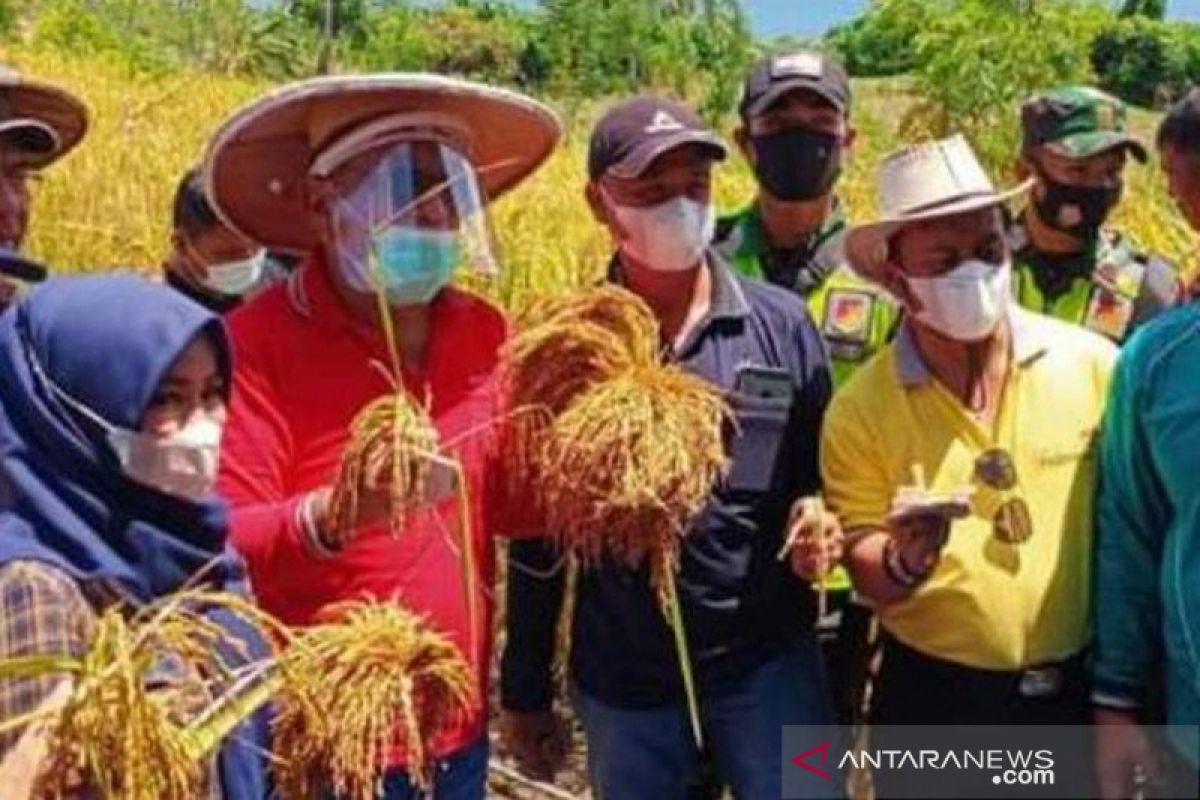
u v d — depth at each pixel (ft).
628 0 98.89
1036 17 44.62
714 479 11.18
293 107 11.29
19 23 107.65
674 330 12.22
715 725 12.59
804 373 12.39
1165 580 10.80
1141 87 115.65
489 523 11.72
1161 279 14.57
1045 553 11.28
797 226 14.28
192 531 9.57
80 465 9.26
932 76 43.93
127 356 9.21
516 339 11.20
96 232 31.99
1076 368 11.52
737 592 12.24
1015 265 14.64
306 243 12.31
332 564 10.87
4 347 9.41
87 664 8.36
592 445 10.52
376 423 9.96
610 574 12.30
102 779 8.23
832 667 13.74
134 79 77.30
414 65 116.06
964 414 11.39
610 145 11.93
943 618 11.31
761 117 14.05
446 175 11.11
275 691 9.24
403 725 9.84
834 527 11.59
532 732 13.67
